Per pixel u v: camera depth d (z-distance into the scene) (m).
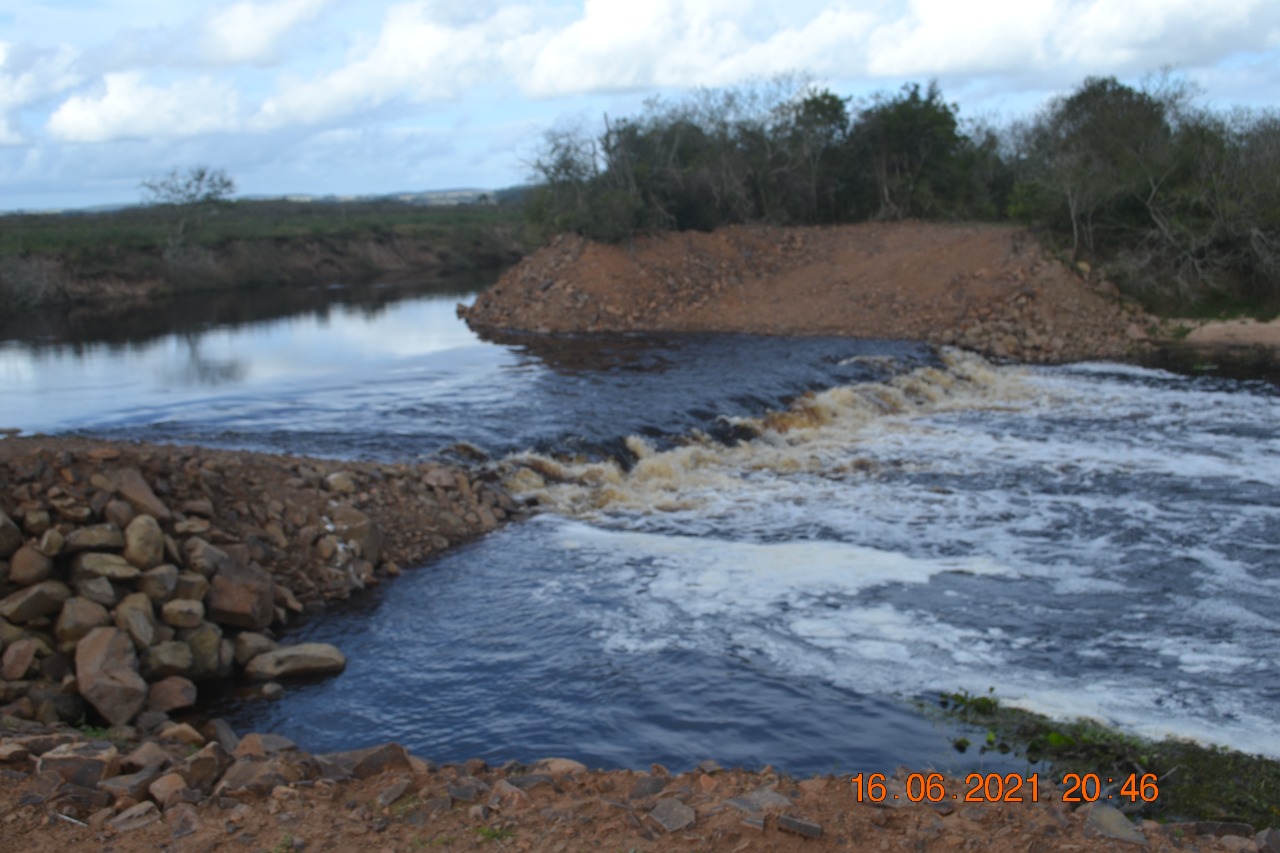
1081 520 12.78
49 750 6.34
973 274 30.72
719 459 16.06
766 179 40.56
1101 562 11.16
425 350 27.92
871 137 42.03
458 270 72.44
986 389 22.94
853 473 15.38
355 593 10.73
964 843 5.06
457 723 7.83
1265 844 5.23
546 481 14.52
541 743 7.41
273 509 11.34
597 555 11.66
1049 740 7.07
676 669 8.53
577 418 17.22
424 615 10.08
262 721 8.00
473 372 23.30
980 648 8.83
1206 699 7.75
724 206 39.75
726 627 9.43
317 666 8.87
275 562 10.64
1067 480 14.79
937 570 10.94
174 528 10.04
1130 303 30.02
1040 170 39.50
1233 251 30.70
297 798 5.66
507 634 9.51
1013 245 31.92
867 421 19.33
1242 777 6.56
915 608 9.81
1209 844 5.28
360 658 9.15
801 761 6.95
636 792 5.84
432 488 13.15
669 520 13.04
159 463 10.87
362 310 42.56
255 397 20.25
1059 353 26.92
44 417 18.28
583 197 37.44
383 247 71.50
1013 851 4.97
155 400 20.08
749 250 36.62
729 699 7.94
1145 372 24.36
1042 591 10.24
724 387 20.20
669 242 35.69
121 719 7.74
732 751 7.13
